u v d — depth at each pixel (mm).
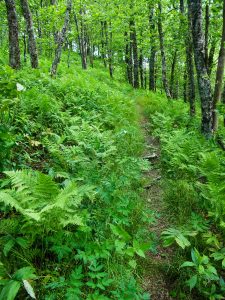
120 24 19875
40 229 3434
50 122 7199
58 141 5773
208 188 5023
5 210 3764
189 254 4043
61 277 3146
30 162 5312
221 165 6016
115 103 10938
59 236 3488
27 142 5715
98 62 37656
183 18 11523
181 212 4902
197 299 3486
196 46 8633
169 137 8102
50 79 10164
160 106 13719
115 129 8562
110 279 3184
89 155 5934
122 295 3086
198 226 4305
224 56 8719
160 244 4328
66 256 3520
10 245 3205
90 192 4188
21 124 6176
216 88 8961
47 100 7191
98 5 21734
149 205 5379
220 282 3363
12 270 3221
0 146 4281
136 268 3746
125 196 4832
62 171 5109
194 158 6633
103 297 2986
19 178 3754
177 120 11492
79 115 8422
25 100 7141
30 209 3293
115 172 5777
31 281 3055
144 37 19797
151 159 7637
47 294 3068
